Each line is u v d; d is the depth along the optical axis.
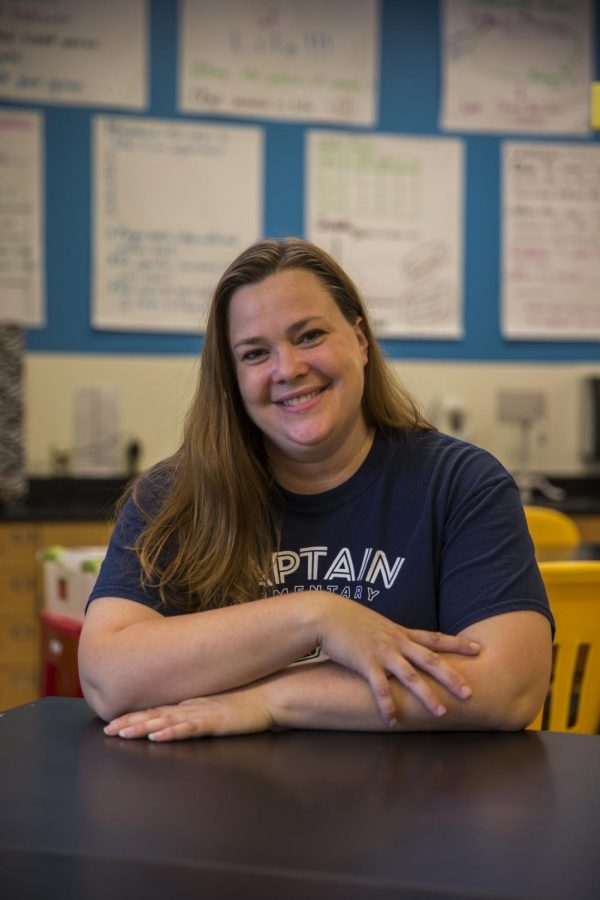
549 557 2.88
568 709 1.98
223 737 1.31
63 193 4.82
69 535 4.22
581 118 5.21
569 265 5.24
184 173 4.91
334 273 1.59
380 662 1.34
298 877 0.87
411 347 5.12
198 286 4.94
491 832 0.97
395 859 0.91
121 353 4.89
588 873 0.88
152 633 1.39
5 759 1.22
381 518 1.57
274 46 4.94
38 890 0.87
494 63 5.13
